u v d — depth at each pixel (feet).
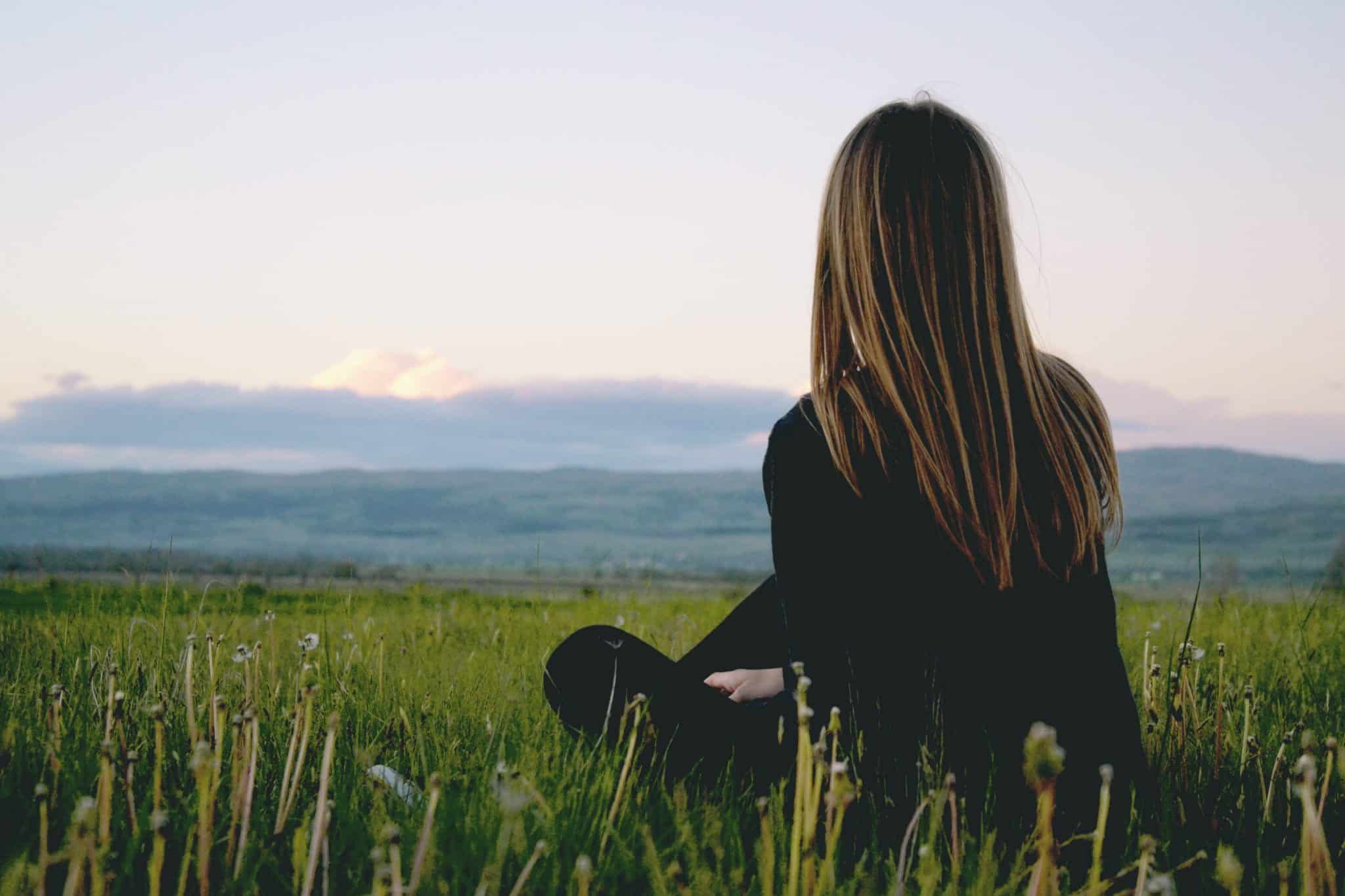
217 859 7.02
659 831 8.06
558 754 9.11
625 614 23.11
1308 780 5.91
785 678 8.36
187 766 8.70
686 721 8.77
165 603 12.90
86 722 9.73
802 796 6.14
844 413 7.79
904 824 7.56
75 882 5.44
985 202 7.78
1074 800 7.45
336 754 9.63
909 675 7.59
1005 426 7.59
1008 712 7.52
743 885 7.29
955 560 7.58
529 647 17.88
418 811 8.23
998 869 6.95
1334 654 16.33
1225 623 20.89
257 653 10.78
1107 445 8.21
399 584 35.73
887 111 8.07
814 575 7.74
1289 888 7.43
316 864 6.72
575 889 6.86
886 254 7.66
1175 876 7.66
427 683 13.10
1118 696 7.75
